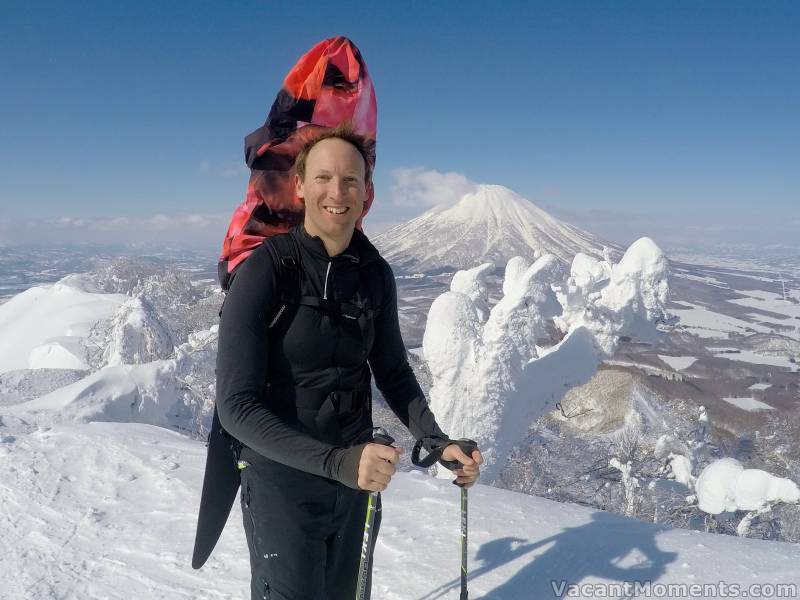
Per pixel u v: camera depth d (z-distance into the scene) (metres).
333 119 2.12
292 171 2.07
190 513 3.82
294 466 1.59
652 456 22.64
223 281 2.13
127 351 21.44
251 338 1.74
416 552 3.14
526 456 21.44
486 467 15.70
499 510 3.66
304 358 1.81
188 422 13.53
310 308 1.81
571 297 17.55
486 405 15.88
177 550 3.29
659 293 18.00
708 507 10.45
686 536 3.27
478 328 16.28
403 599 2.72
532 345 16.55
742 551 3.07
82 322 44.03
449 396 15.93
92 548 3.36
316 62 2.11
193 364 14.25
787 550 3.10
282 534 1.85
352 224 1.88
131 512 3.87
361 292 1.92
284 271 1.81
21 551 3.32
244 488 1.94
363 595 1.89
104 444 5.14
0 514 3.82
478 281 18.30
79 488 4.27
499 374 15.98
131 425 5.96
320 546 1.92
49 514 3.83
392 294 2.08
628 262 18.08
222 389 1.71
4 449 4.96
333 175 1.81
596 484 21.39
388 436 1.57
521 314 16.28
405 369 2.22
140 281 55.38
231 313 1.76
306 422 1.82
